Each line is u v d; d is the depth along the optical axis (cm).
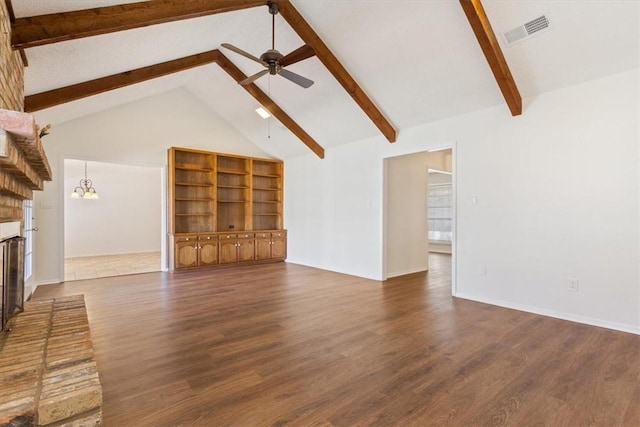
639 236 305
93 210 866
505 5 301
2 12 195
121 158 579
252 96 585
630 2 267
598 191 328
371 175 567
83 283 515
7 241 211
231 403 194
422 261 641
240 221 739
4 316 208
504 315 360
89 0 251
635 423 177
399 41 374
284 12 365
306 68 470
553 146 357
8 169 176
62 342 192
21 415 127
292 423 177
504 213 397
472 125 427
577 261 341
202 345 277
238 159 732
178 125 638
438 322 337
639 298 306
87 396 142
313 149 647
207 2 312
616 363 246
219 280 542
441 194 923
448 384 216
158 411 186
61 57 319
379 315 359
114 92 495
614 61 309
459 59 367
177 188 643
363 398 200
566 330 314
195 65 491
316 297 435
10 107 224
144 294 447
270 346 275
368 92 470
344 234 616
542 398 200
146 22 284
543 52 327
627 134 311
